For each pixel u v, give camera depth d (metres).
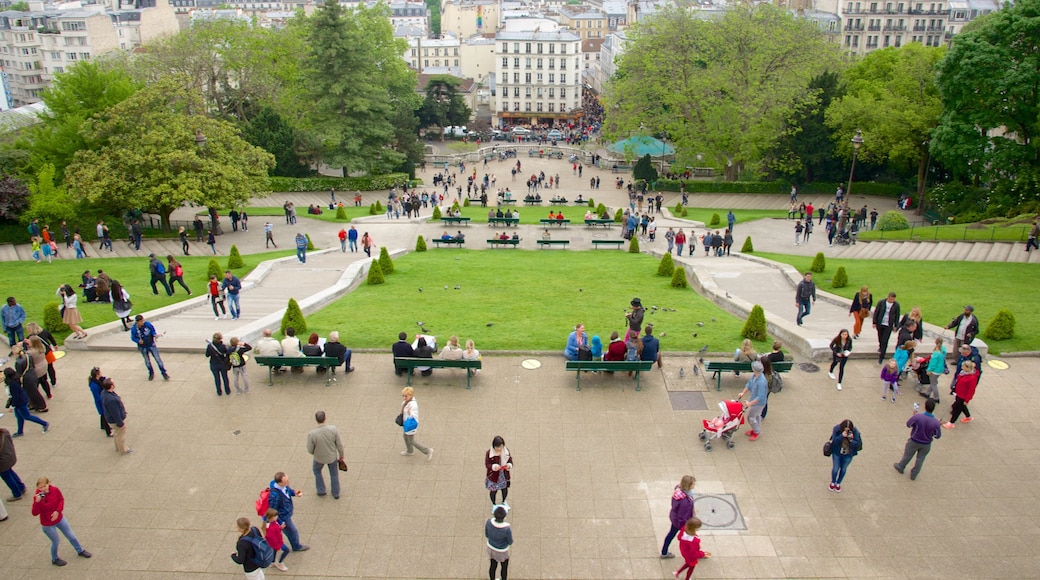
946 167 56.25
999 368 21.16
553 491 15.84
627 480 16.20
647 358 20.36
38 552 14.12
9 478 15.32
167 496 15.72
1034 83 45.41
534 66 132.62
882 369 20.95
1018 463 16.80
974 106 49.41
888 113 58.38
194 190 44.00
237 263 36.62
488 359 21.89
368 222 52.53
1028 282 31.09
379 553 14.04
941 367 18.72
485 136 118.44
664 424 18.39
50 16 126.62
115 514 15.13
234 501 15.55
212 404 19.44
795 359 21.83
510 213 50.94
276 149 70.44
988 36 48.16
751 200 69.06
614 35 134.25
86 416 18.94
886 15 121.81
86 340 22.94
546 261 38.84
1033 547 14.19
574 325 24.95
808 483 16.08
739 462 16.83
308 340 22.16
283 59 76.00
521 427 18.25
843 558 13.90
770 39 63.12
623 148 73.94
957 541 14.34
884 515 15.06
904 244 43.50
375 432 18.08
